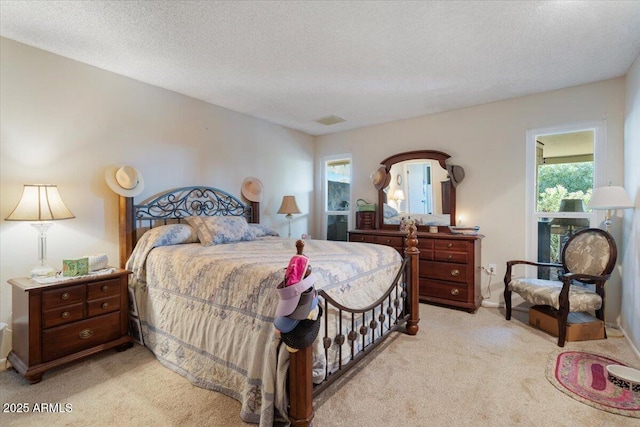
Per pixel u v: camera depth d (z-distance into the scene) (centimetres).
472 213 373
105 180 277
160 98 319
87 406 176
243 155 406
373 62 262
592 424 161
